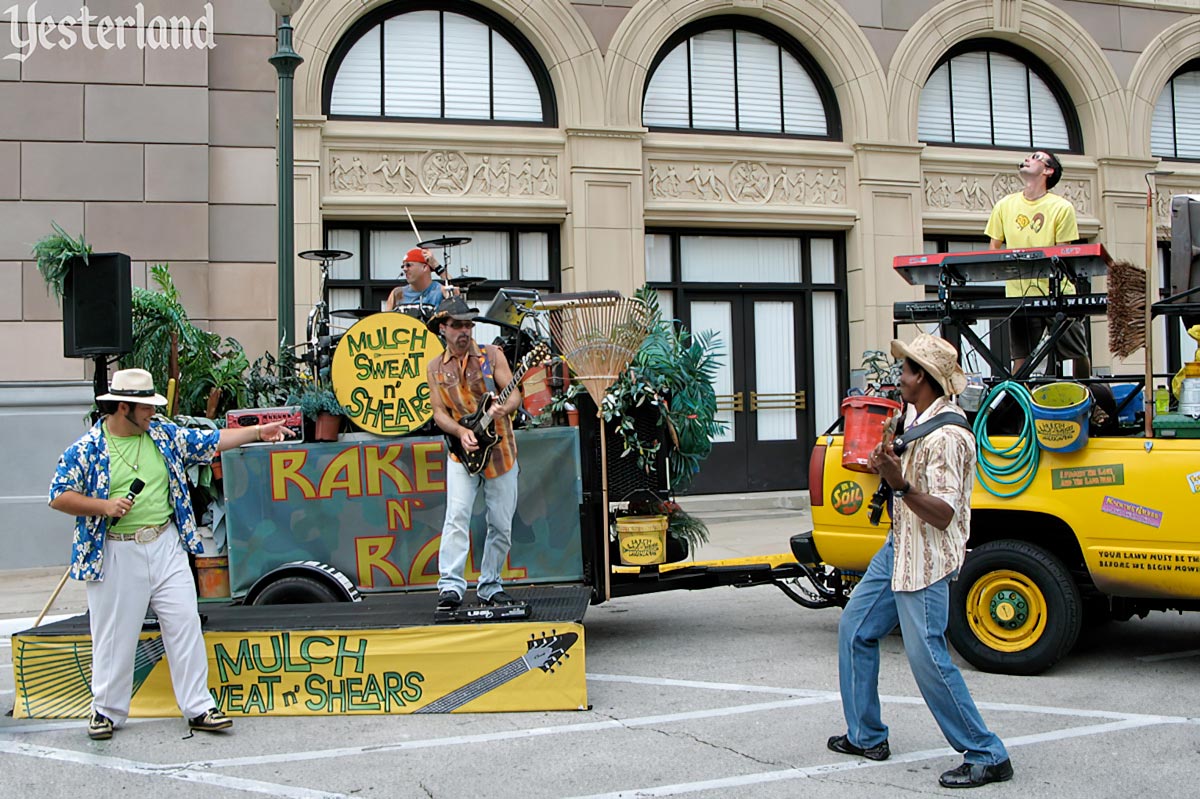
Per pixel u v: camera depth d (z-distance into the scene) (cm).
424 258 828
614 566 688
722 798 440
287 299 916
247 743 529
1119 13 1519
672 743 511
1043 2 1474
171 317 795
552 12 1287
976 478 631
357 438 687
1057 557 616
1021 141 1511
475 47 1299
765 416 1407
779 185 1382
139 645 583
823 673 635
